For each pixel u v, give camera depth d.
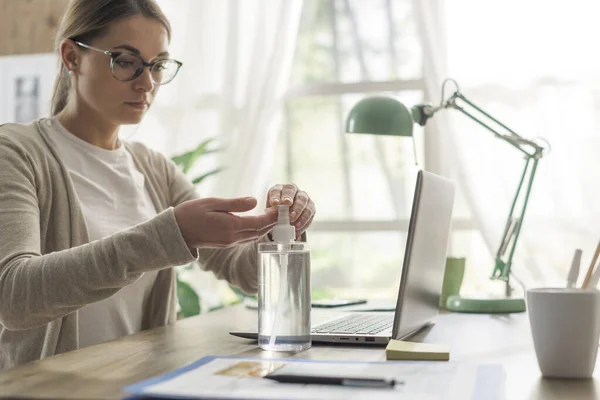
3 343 1.31
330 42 3.59
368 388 0.70
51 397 0.70
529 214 2.75
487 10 2.81
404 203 3.63
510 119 2.78
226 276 1.48
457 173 2.81
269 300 0.97
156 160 1.62
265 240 1.33
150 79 1.34
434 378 0.75
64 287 0.96
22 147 1.27
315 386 0.71
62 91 1.47
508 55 2.79
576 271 1.03
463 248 2.90
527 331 1.20
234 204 0.94
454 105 1.77
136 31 1.31
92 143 1.44
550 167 2.73
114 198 1.44
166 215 0.94
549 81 2.75
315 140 3.66
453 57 2.85
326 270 3.66
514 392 0.75
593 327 0.81
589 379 0.81
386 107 1.62
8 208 1.12
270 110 2.99
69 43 1.35
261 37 3.01
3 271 1.02
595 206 2.70
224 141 3.02
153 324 1.47
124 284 0.96
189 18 3.07
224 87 3.03
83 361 0.90
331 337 1.02
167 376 0.76
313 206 1.19
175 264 0.94
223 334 1.15
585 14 2.72
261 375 0.76
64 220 1.31
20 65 3.08
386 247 3.62
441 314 1.50
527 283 2.74
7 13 3.09
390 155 3.63
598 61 2.71
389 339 1.00
